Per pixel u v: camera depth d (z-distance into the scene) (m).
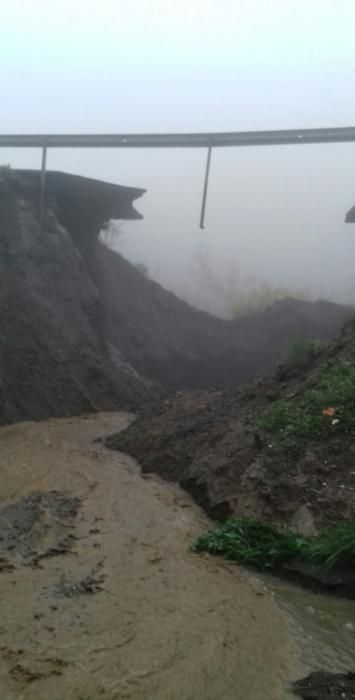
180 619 5.07
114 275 24.61
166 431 11.42
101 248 24.95
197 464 9.26
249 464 8.29
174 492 8.95
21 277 16.89
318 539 6.59
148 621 4.98
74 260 18.83
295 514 7.19
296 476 7.66
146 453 10.98
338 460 7.73
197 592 5.64
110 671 4.22
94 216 21.91
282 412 8.93
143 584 5.69
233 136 17.17
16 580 5.52
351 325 11.53
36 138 18.62
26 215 18.38
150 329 24.70
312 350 11.59
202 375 25.94
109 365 18.12
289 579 6.23
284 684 4.28
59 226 19.20
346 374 9.44
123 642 4.61
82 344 17.31
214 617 5.18
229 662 4.49
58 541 6.57
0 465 9.95
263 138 16.88
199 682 4.19
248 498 7.68
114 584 5.62
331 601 5.81
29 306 16.44
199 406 12.23
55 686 3.98
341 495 7.20
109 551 6.43
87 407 16.03
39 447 11.36
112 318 23.09
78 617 4.93
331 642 5.00
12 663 4.19
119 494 8.55
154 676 4.21
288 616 5.42
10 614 4.88
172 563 6.29
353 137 16.16
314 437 8.20
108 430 14.16
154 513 7.87
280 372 11.50
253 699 4.06
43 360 15.84
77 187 20.61
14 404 14.56
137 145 17.94
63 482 8.91
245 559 6.47
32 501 7.80
